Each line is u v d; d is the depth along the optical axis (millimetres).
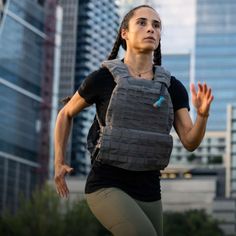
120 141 4480
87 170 141625
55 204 76188
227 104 160250
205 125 4504
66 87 147125
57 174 4680
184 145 4676
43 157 124688
